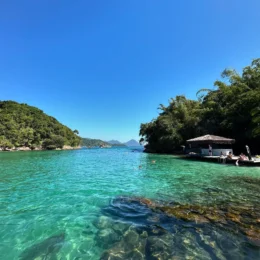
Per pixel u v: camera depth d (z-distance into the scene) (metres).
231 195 7.79
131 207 6.45
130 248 3.95
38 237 4.52
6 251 3.93
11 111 88.12
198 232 4.55
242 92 25.27
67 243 4.21
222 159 19.20
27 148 74.88
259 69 25.03
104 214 5.86
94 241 4.27
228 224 4.96
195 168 15.80
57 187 9.51
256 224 4.96
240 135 25.11
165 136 34.62
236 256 3.61
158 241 4.18
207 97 32.72
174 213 5.79
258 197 7.47
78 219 5.51
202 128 29.94
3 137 66.38
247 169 14.95
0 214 5.96
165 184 9.97
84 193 8.34
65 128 117.56
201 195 7.83
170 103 41.56
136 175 12.84
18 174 13.70
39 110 116.56
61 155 38.88
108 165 19.47
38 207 6.59
